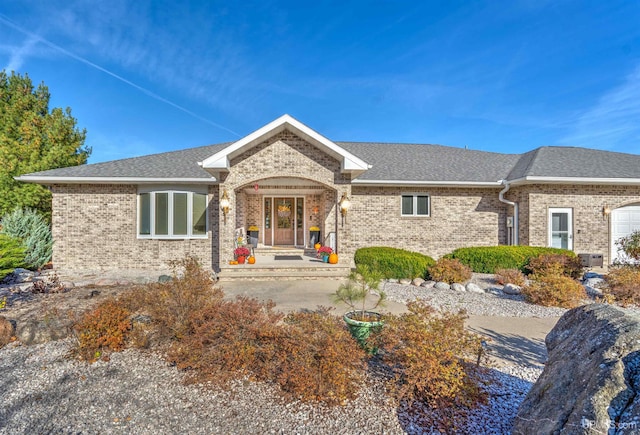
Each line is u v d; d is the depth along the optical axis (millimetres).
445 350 3914
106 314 5371
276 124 11305
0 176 17750
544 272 10273
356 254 12289
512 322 7016
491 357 5242
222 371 4543
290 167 12031
